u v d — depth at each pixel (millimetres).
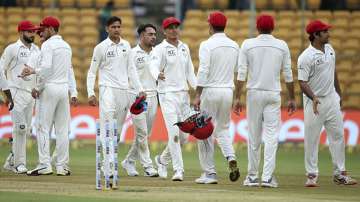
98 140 44406
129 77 53406
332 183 50531
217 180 51031
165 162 53250
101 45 52625
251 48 47250
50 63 53000
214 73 48688
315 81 48781
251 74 47469
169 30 51375
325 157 74000
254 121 47656
